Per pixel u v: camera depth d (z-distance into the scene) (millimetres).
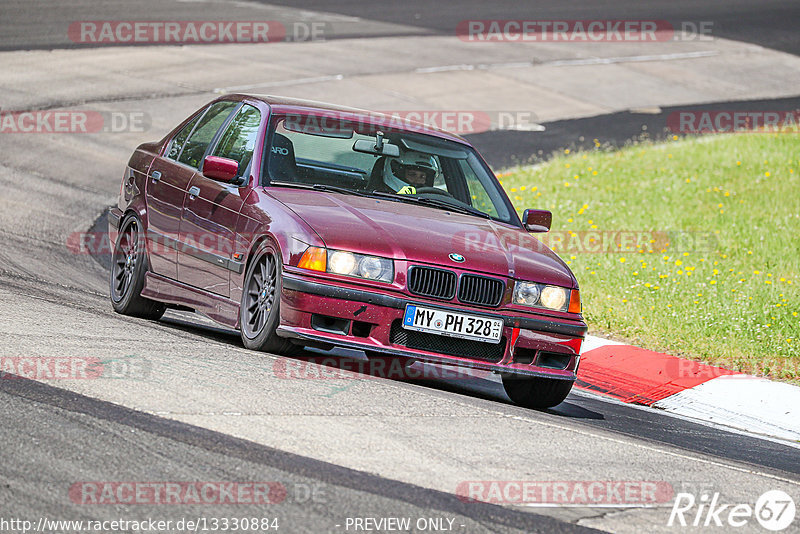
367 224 23875
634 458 19656
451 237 24469
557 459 18641
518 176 61188
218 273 25781
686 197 57188
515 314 23859
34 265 36281
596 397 28344
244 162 26531
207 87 79312
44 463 15234
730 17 129000
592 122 79750
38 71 78938
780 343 33406
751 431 26359
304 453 16781
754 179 61688
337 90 81625
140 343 23625
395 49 99562
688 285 40062
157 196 29219
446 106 80375
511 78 91938
